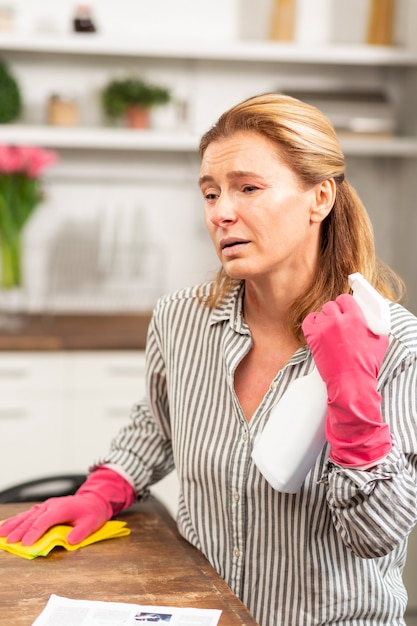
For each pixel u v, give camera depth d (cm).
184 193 424
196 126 411
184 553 161
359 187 426
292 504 150
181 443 165
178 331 171
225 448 158
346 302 137
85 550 162
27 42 376
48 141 380
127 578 149
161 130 407
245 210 146
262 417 154
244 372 162
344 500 135
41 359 352
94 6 407
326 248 157
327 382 134
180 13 411
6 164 371
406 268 410
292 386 142
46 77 407
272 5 406
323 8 417
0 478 354
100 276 423
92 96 410
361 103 395
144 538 168
